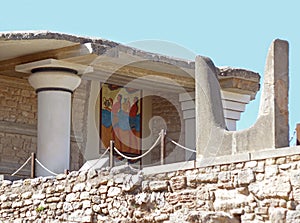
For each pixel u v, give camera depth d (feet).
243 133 43.11
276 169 40.34
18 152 70.79
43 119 63.57
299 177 39.17
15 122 70.90
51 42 60.64
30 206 54.39
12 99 70.95
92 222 49.90
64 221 51.80
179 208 44.98
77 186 51.34
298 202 39.24
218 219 42.04
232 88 68.64
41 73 63.26
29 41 60.34
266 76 42.63
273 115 41.65
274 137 41.45
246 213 41.55
